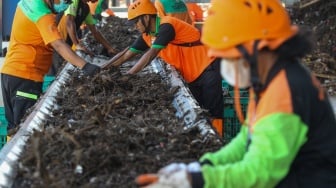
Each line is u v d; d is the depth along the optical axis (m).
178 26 7.26
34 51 7.09
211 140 3.86
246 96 7.47
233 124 8.04
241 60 2.48
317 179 2.66
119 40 10.34
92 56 8.62
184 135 4.03
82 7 8.66
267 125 2.41
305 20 16.20
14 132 4.60
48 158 3.44
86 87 5.78
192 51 7.52
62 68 7.59
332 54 12.50
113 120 4.53
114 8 18.81
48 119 4.84
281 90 2.46
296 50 2.51
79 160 3.28
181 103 5.11
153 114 4.89
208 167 2.42
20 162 3.46
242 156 2.84
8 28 16.50
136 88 5.91
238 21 2.44
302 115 2.47
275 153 2.38
